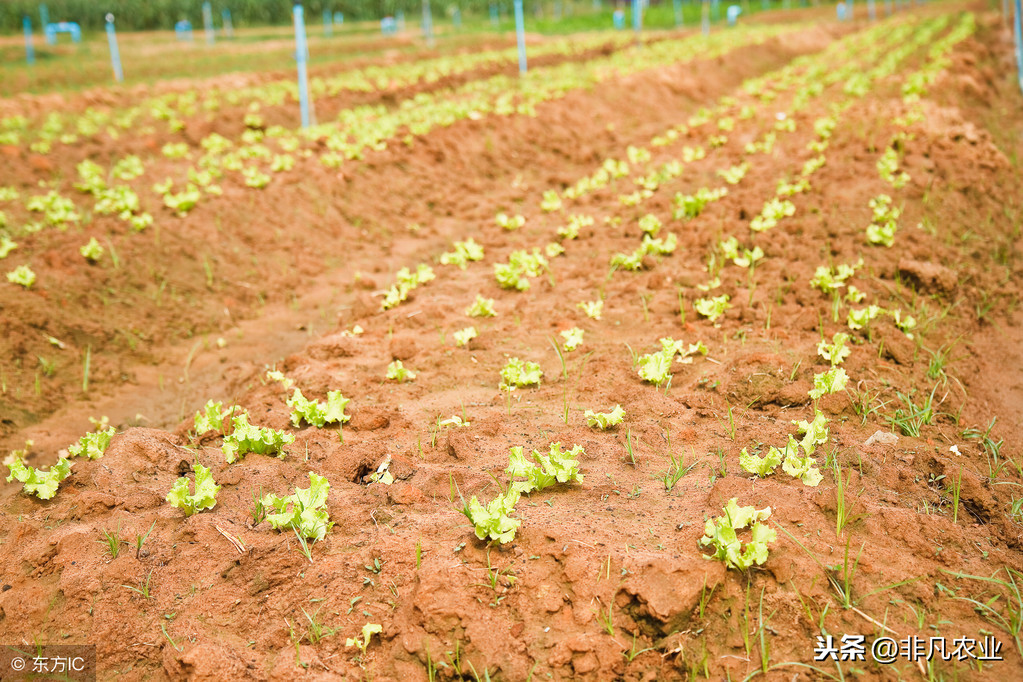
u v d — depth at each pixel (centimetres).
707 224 767
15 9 3853
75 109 1587
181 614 313
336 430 453
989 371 524
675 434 421
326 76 2177
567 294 660
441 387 509
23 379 568
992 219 756
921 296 591
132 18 4309
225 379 605
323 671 283
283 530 347
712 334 550
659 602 285
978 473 389
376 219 956
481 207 1016
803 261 659
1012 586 306
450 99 1602
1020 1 1307
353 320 669
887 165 817
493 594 298
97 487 396
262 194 912
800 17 4166
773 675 273
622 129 1434
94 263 718
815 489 356
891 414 441
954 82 1261
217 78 2089
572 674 277
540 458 365
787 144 1051
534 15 5069
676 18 4234
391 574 311
